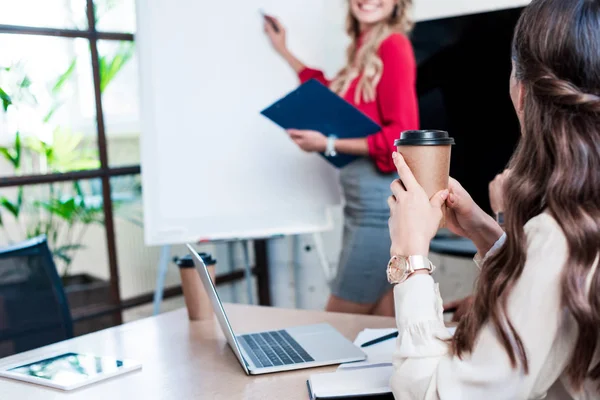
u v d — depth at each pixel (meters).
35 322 1.58
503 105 2.57
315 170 2.77
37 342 1.57
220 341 1.30
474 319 0.81
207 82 2.64
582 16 0.78
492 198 2.11
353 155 2.48
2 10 2.47
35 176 2.60
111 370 1.12
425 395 0.83
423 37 2.71
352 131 2.33
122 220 2.96
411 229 0.91
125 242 2.97
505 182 0.85
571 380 0.79
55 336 1.60
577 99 0.76
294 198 2.76
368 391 0.94
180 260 1.48
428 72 2.72
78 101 2.73
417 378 0.84
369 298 2.54
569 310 0.75
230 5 2.66
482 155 2.64
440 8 2.95
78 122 2.74
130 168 2.90
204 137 2.65
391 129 2.39
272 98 2.72
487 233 1.10
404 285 0.90
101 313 2.83
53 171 2.69
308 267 3.40
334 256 3.35
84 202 2.84
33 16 2.56
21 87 2.58
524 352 0.76
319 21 2.79
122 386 1.06
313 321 1.43
